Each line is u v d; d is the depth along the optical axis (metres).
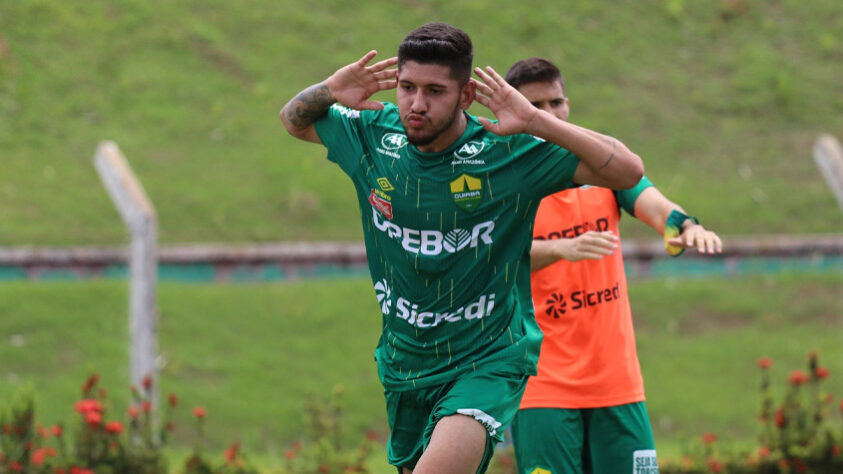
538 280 19.02
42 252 53.69
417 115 13.18
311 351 50.56
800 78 89.31
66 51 76.25
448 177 13.84
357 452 36.59
